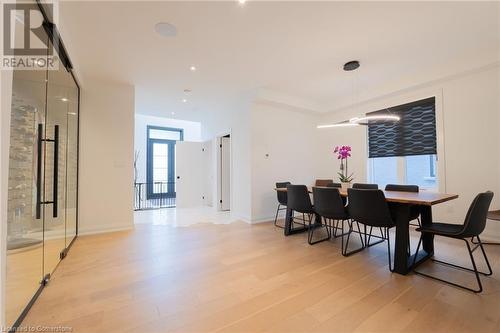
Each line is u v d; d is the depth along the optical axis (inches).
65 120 118.9
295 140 203.9
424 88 146.0
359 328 56.9
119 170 152.8
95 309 65.2
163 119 326.6
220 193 235.5
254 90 169.8
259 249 115.3
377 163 181.3
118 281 81.7
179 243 125.2
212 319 60.9
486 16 90.0
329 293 73.4
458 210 130.3
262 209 182.7
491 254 102.7
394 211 100.7
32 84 85.2
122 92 155.4
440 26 96.2
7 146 44.9
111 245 121.4
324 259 102.1
